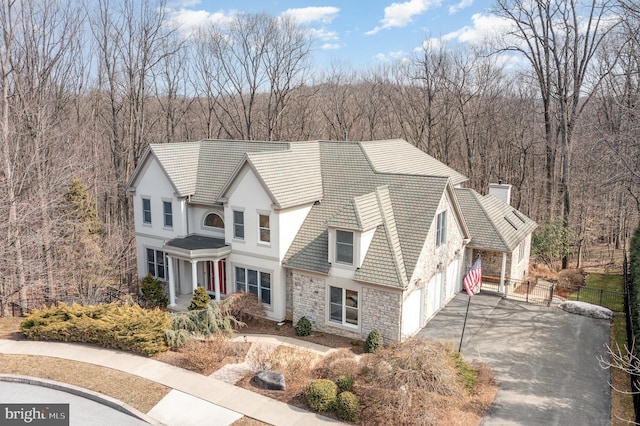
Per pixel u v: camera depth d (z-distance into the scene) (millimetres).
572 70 34969
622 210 38375
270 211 22125
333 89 59594
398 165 27234
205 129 60750
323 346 20156
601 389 16453
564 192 34281
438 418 13891
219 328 19984
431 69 48781
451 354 17047
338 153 26438
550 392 16250
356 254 20047
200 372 17156
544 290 27016
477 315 23062
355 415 14172
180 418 14375
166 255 27250
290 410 14773
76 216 29094
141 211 28188
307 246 22297
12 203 23812
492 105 47125
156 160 26547
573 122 34375
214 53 52000
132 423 14203
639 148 20562
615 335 20844
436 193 21828
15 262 24375
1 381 16797
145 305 26062
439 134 51062
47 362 17891
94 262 27812
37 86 30734
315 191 24172
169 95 49125
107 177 42000
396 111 55531
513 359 18688
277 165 23344
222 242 25109
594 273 31719
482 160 47719
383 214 21359
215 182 26391
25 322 20031
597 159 28375
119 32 39188
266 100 61938
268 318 23219
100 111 45188
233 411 14727
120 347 18922
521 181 43812
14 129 26094
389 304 19531
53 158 31453
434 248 21984
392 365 14680
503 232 26031
